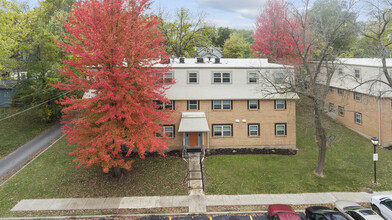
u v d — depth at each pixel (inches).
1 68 1074.7
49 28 1161.4
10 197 722.8
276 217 589.3
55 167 864.9
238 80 991.6
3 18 1106.7
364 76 1095.6
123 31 665.0
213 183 794.2
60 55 1220.5
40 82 1108.5
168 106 986.7
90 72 624.1
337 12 1273.4
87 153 640.4
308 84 905.5
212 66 979.9
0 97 1391.5
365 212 586.2
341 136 1095.6
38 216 655.8
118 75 617.6
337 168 873.5
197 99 974.4
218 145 1005.8
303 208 687.1
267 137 1008.9
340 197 730.8
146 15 706.2
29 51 1163.3
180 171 850.1
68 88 663.1
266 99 984.3
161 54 738.2
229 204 706.2
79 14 628.7
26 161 905.5
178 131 956.0
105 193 748.0
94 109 677.9
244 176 826.2
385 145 1026.1
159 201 717.9
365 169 866.8
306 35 1066.1
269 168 869.2
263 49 1374.3
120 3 641.0
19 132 1136.8
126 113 644.7
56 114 1229.1
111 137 646.5
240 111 997.2
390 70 997.2
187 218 655.8
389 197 643.5
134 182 795.4
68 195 736.3
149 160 914.1
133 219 650.8
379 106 1022.4
